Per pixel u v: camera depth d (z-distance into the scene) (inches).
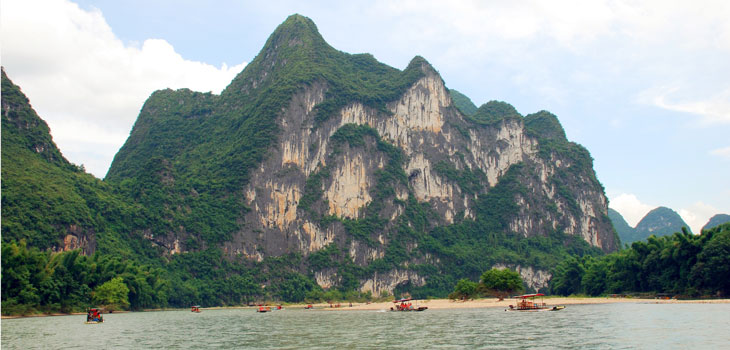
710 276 4960.6
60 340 2913.4
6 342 2832.2
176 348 2566.4
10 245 4940.9
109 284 5792.3
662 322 3102.9
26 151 7726.4
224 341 2819.9
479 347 2369.6
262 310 6309.1
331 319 4446.4
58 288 5260.8
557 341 2479.1
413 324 3592.5
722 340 2365.9
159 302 6948.8
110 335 3166.8
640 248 6161.4
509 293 6653.5
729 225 5482.3
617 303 5290.4
